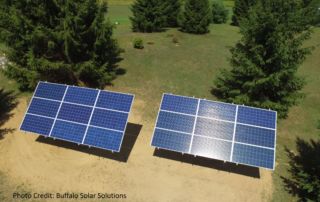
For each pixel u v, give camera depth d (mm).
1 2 30812
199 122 20906
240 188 20188
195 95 29297
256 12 23625
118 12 69750
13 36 26859
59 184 20125
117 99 21938
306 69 36344
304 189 19734
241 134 20250
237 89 26156
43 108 22453
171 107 21641
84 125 21266
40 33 25000
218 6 59750
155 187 20125
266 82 23688
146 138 23766
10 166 21281
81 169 21172
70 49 26703
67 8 25922
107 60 30297
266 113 20891
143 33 46156
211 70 34094
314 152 23484
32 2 26109
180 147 20172
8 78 29906
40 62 26234
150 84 30469
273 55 23219
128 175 20844
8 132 24000
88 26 27781
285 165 22125
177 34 45844
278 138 24828
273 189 20219
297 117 27328
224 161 19969
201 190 19984
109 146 20234
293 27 23203
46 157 21984
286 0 22312
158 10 46250
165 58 36125
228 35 47656
